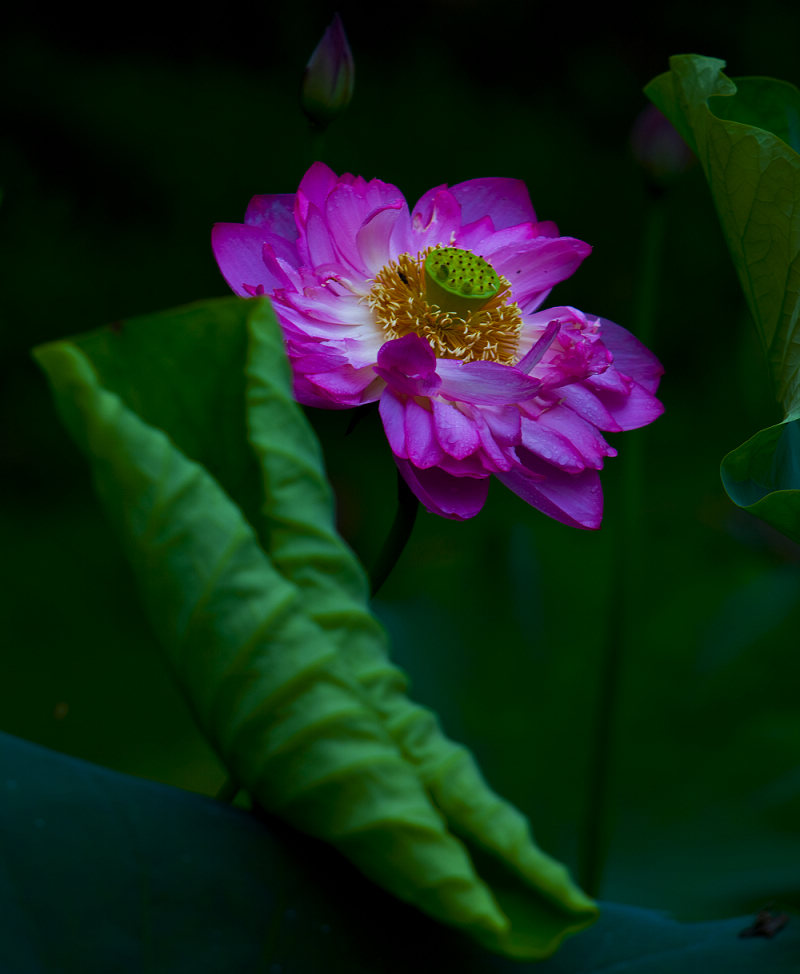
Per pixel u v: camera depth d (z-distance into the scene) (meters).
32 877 1.29
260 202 1.55
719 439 4.50
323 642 1.29
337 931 1.32
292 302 1.50
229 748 1.30
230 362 1.33
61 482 3.82
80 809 1.31
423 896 1.28
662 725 2.64
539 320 1.55
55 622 3.07
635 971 1.37
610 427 1.51
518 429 1.48
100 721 2.61
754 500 1.50
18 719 2.62
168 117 5.23
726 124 1.49
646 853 2.38
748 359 1.81
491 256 1.56
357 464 4.04
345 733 1.29
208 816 1.33
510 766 2.43
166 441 1.30
